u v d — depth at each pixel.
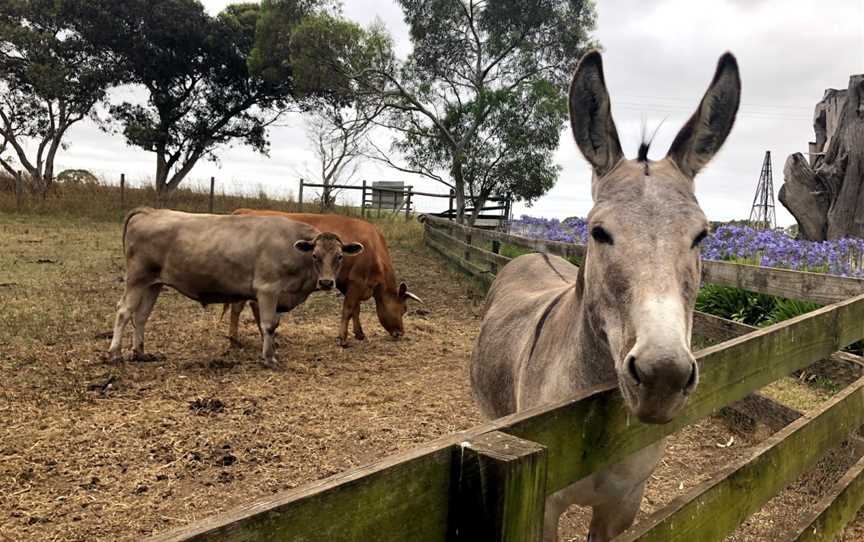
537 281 3.75
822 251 6.73
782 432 2.49
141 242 6.41
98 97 23.80
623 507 2.26
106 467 4.02
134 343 6.46
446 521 1.14
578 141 2.08
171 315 8.67
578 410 1.52
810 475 4.01
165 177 25.92
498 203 25.20
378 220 23.86
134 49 23.89
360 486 0.95
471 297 11.12
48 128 23.91
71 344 6.84
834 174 10.02
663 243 1.70
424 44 22.98
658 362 1.43
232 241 6.49
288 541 0.86
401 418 5.18
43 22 23.38
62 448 4.24
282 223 6.64
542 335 2.54
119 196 23.94
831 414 2.93
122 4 23.28
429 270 14.09
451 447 1.13
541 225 15.60
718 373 2.10
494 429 1.24
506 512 1.07
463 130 21.92
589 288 1.99
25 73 22.86
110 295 9.45
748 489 2.16
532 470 1.13
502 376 3.01
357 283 7.60
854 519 3.53
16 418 4.69
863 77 9.68
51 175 23.62
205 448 4.38
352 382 6.12
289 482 3.98
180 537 0.74
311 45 21.80
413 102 21.59
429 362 7.04
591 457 1.60
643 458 2.11
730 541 3.39
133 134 24.23
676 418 1.91
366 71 21.95
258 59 24.22
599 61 2.04
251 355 6.95
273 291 6.51
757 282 4.99
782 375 2.65
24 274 10.70
